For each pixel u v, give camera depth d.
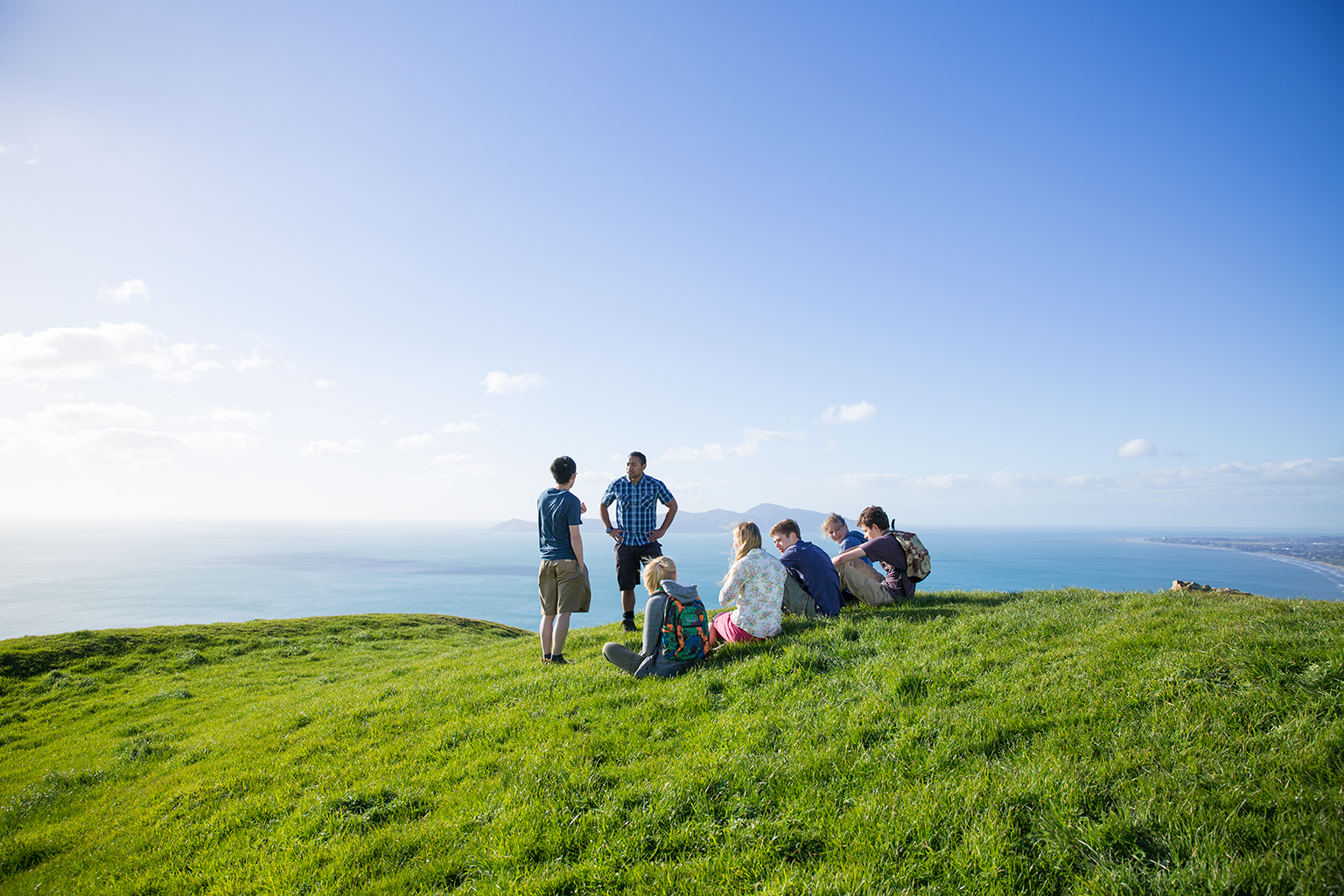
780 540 12.09
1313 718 5.29
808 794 5.43
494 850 5.32
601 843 5.21
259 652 26.09
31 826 8.76
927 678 7.66
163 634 27.69
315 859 5.76
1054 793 4.78
